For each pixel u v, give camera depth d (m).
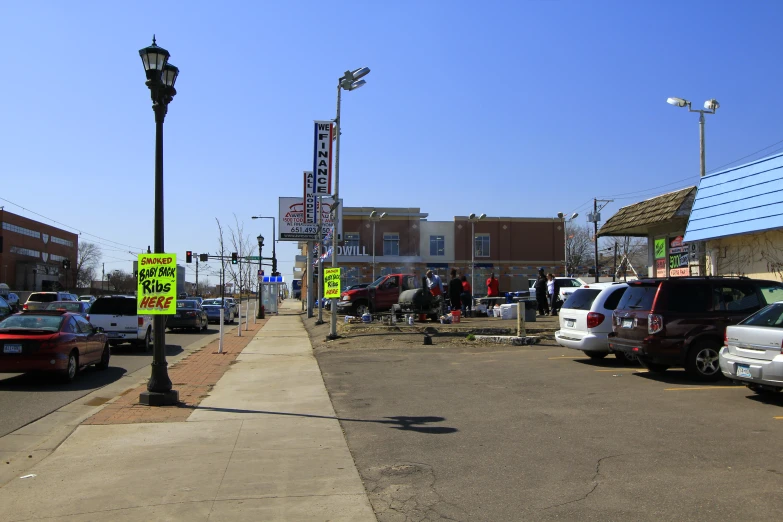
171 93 10.63
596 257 51.53
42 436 8.68
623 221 21.27
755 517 5.02
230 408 9.98
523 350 16.42
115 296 20.28
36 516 5.39
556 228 63.53
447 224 62.34
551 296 30.05
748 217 15.17
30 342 12.59
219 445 7.70
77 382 13.66
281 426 8.66
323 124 30.50
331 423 8.77
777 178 14.53
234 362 16.45
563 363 13.84
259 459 7.04
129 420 9.12
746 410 8.82
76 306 28.91
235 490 5.98
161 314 10.42
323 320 31.92
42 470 6.77
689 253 18.59
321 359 16.02
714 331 11.15
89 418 9.29
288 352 18.86
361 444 7.60
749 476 6.01
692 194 18.03
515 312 26.44
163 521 5.23
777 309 9.24
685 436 7.50
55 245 95.69
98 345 15.27
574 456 6.81
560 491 5.73
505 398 10.12
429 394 10.66
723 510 5.17
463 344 17.75
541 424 8.29
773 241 15.23
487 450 7.16
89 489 6.09
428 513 5.30
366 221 61.31
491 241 62.69
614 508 5.27
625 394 10.14
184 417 9.32
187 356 18.31
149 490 6.03
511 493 5.72
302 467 6.71
